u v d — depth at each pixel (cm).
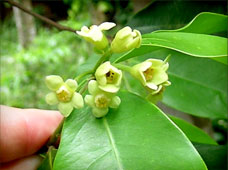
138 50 8
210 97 11
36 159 11
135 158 7
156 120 7
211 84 11
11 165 10
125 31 7
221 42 8
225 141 27
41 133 10
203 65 12
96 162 7
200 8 11
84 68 10
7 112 10
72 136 7
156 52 11
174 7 12
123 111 7
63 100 7
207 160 10
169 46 7
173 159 7
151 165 7
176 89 11
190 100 11
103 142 7
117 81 7
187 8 11
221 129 27
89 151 7
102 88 7
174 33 8
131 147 7
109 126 7
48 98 7
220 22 9
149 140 7
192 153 7
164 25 12
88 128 7
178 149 7
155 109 7
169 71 12
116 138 7
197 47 7
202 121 16
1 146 10
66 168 7
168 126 7
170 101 11
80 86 8
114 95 7
